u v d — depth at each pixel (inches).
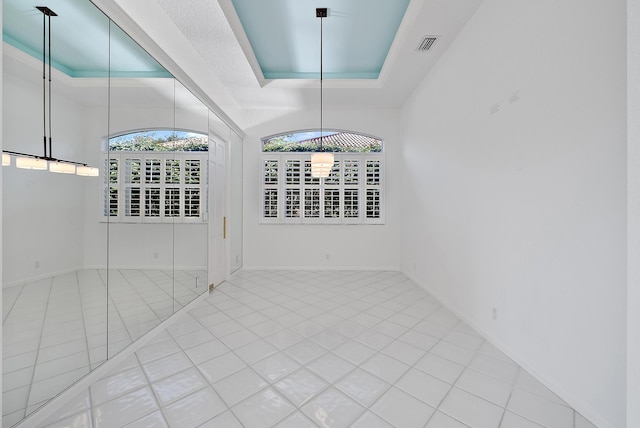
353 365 79.0
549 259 69.3
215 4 97.1
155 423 57.1
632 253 37.7
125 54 81.0
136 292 88.2
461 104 112.7
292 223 203.0
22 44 53.8
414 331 101.2
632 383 37.5
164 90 101.4
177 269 112.0
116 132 78.7
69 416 58.6
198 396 65.6
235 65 138.2
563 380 65.0
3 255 50.5
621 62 52.8
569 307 63.7
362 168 204.8
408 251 181.5
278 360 81.6
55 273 61.0
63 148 62.6
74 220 65.7
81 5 65.6
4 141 50.7
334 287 158.1
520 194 79.5
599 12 56.7
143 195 91.4
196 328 103.3
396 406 62.4
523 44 78.0
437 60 134.0
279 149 214.8
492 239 92.7
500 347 87.9
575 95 62.1
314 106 195.0
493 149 91.9
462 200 112.3
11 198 51.9
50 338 59.9
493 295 92.0
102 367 73.3
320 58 148.2
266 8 110.1
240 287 157.6
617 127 53.7
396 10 112.0
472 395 66.2
